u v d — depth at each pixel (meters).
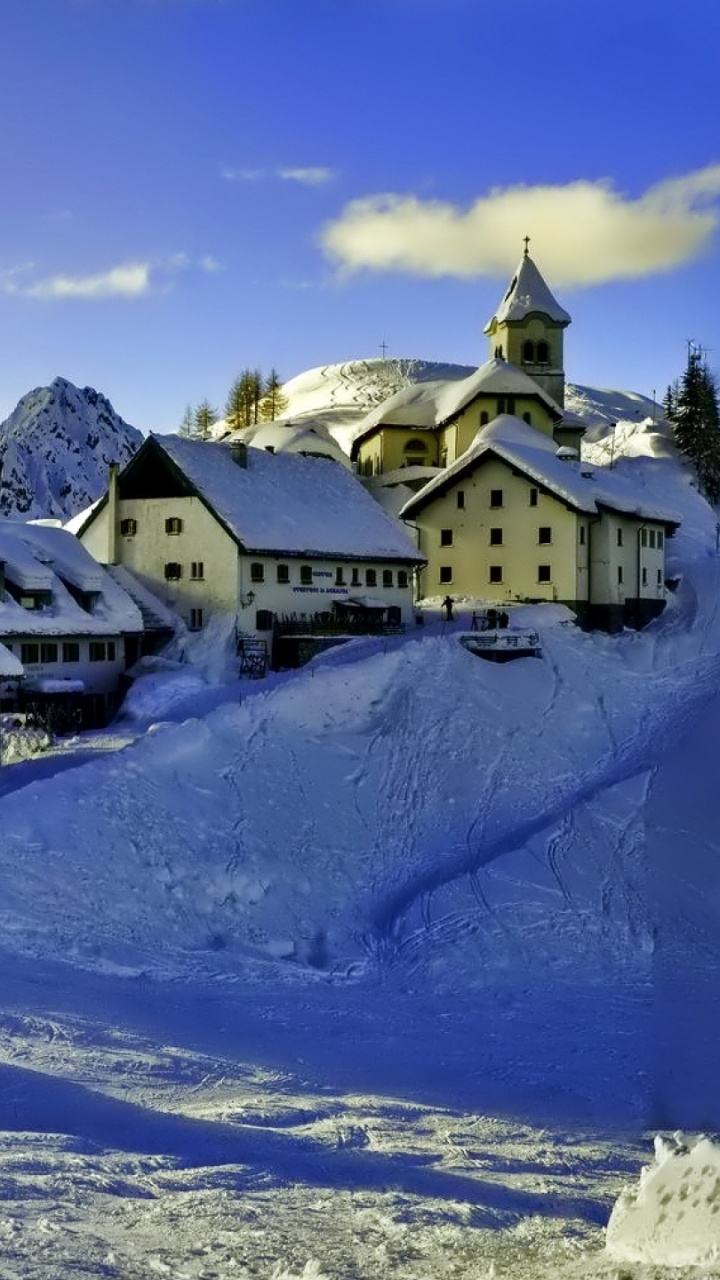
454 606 74.06
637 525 76.56
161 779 38.72
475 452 75.06
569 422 103.00
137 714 56.66
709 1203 8.70
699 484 114.56
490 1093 19.00
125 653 64.31
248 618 66.12
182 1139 13.75
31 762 43.44
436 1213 11.18
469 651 60.22
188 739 42.25
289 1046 21.27
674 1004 26.17
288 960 29.88
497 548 75.12
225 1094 16.84
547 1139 15.88
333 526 72.19
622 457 119.38
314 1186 12.16
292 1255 9.48
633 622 76.25
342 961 30.03
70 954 27.25
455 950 30.50
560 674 59.62
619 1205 9.54
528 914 32.94
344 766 44.19
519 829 40.72
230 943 30.48
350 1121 15.62
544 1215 11.55
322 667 55.03
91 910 30.28
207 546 67.12
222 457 72.38
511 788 44.81
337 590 70.50
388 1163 13.43
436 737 48.50
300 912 32.91
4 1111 14.45
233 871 34.00
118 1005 23.05
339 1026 23.56
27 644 58.66
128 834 34.53
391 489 97.69
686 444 118.00
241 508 68.00
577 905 33.59
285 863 35.47
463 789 44.19
